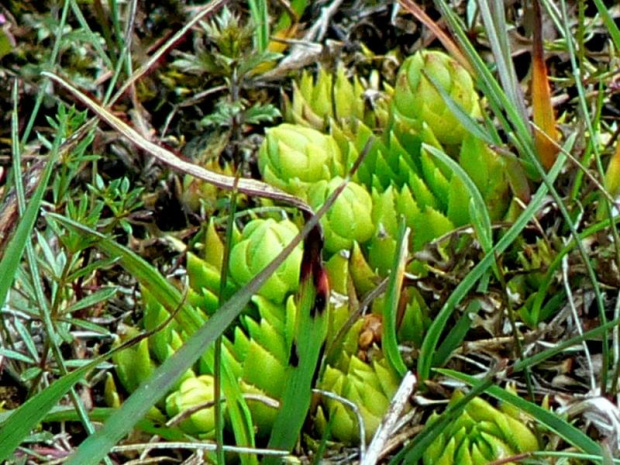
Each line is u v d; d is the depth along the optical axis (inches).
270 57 19.5
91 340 17.5
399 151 17.8
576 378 16.7
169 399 16.0
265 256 16.4
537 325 16.9
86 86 19.8
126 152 19.3
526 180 17.4
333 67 20.3
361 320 16.5
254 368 16.1
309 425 16.3
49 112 19.9
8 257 13.6
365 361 16.5
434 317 16.9
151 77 20.1
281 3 20.0
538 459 15.2
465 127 16.9
